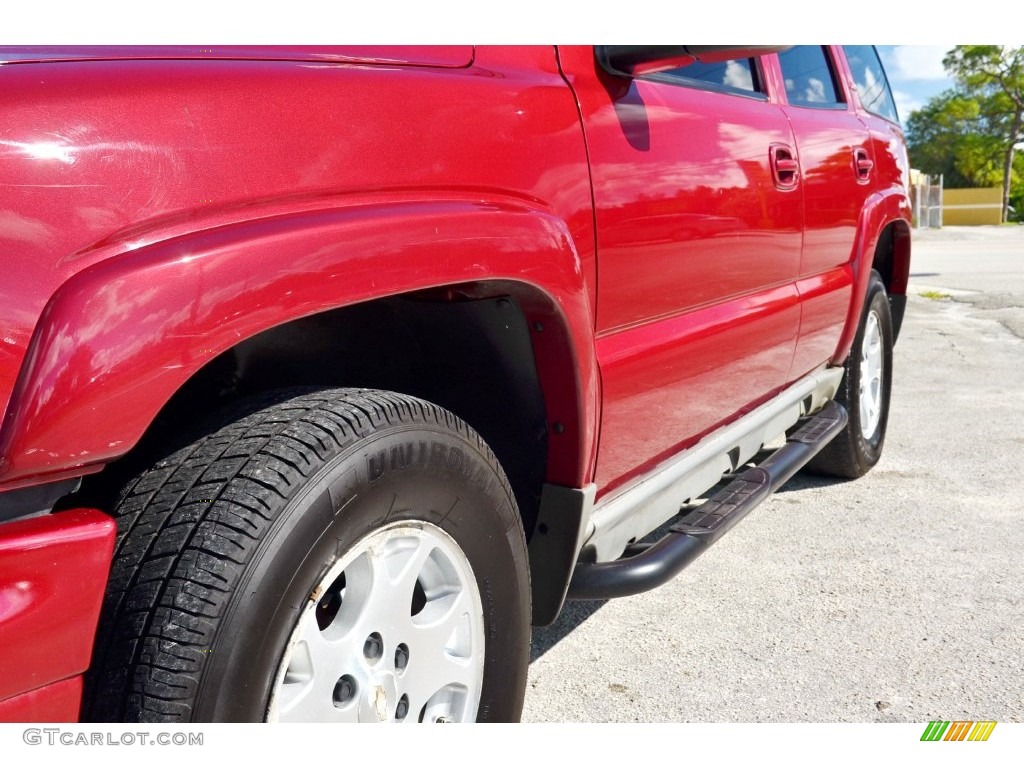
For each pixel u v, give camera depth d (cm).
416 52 162
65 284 109
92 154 114
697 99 243
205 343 116
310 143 136
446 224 147
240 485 124
